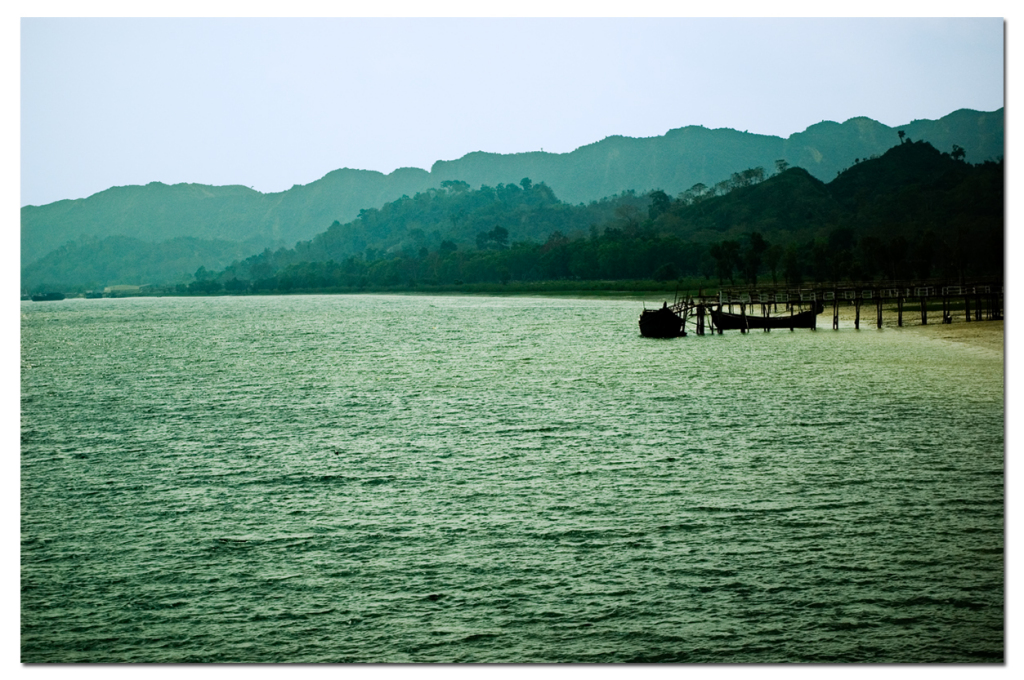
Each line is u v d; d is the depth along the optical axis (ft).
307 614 69.41
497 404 156.25
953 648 62.59
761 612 67.51
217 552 82.33
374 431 134.62
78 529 89.30
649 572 74.69
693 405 147.74
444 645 63.93
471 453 117.08
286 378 205.26
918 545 78.89
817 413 137.08
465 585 73.36
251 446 126.21
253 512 93.81
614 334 299.99
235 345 305.73
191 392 185.06
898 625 65.36
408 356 247.91
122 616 69.97
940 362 184.75
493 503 94.17
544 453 115.75
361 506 94.63
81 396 181.37
